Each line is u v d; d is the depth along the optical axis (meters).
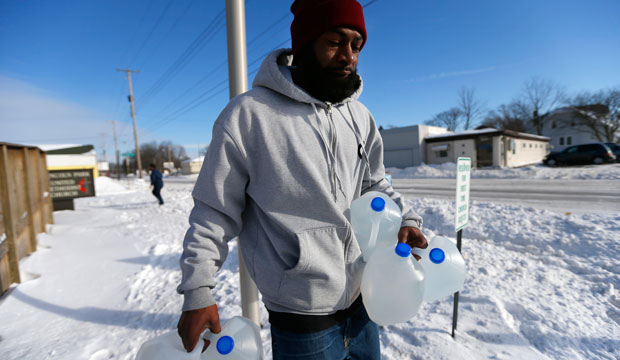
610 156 18.98
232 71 2.15
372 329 1.22
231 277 3.62
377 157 1.36
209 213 0.92
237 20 2.12
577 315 2.46
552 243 4.16
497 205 6.31
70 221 7.69
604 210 6.79
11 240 3.53
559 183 12.00
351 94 1.08
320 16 0.94
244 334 1.05
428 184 14.77
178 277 3.77
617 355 2.02
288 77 0.98
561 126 38.84
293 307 0.97
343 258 1.01
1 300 3.19
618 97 31.91
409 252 1.06
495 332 2.23
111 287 3.52
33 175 5.54
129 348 2.39
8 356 2.30
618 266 3.37
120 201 13.26
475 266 3.49
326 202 0.95
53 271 3.94
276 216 0.94
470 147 24.28
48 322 2.80
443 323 2.38
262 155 0.93
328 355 1.01
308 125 0.97
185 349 0.89
